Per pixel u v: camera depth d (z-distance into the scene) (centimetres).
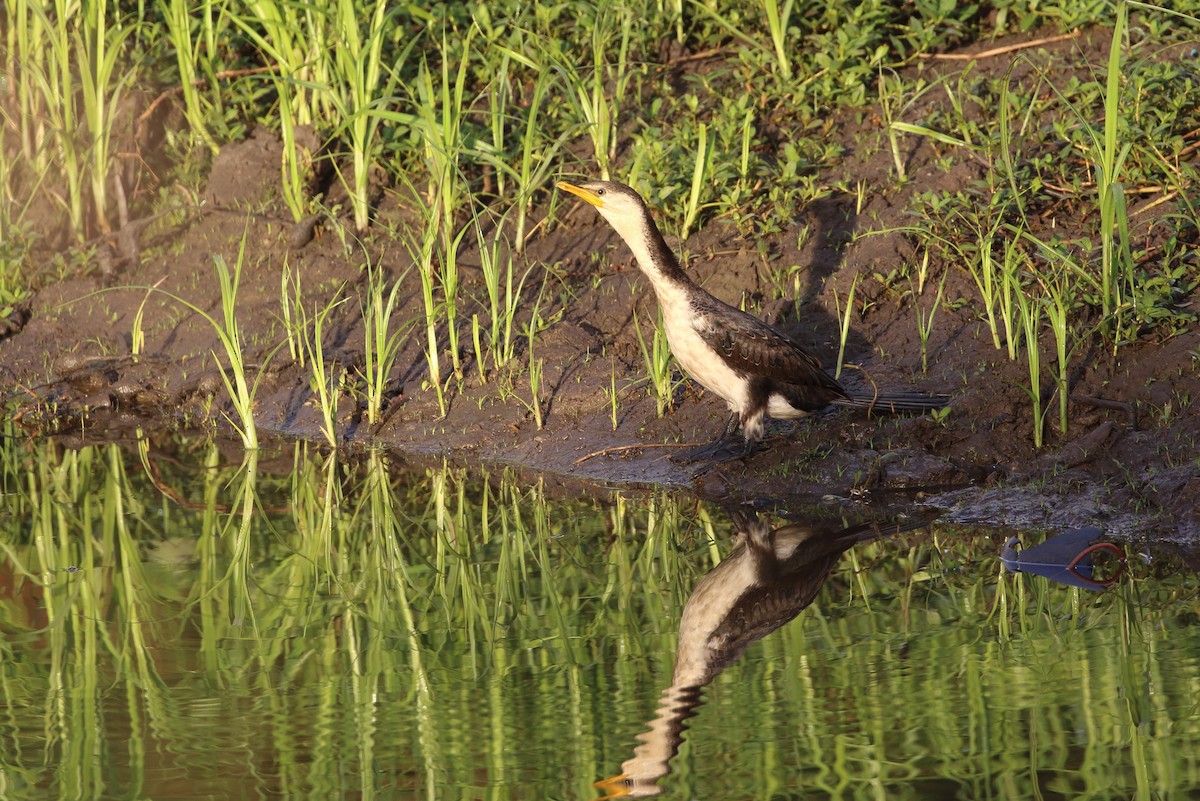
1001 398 1116
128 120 1595
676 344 1127
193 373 1376
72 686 789
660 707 743
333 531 1065
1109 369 1116
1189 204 1181
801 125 1479
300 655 831
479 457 1216
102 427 1334
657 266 1110
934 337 1215
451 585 948
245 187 1544
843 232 1339
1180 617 827
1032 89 1418
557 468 1180
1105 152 1129
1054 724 702
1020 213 1288
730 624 859
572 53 1578
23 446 1284
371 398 1281
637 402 1235
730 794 648
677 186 1376
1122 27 1112
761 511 1066
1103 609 848
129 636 863
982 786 647
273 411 1324
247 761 692
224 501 1136
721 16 1603
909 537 992
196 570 987
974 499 1042
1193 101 1315
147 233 1545
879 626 841
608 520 1063
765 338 1097
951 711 722
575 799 648
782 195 1368
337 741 712
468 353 1323
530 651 828
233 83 1628
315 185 1541
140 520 1092
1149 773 651
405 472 1191
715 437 1179
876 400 1135
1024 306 1094
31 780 675
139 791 664
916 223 1314
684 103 1517
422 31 1578
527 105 1564
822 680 767
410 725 730
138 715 748
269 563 999
